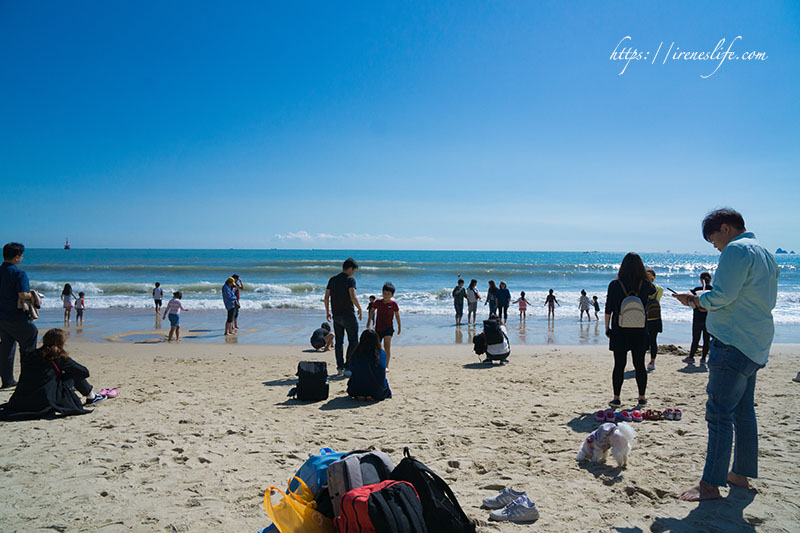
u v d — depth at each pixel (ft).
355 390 22.39
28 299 23.71
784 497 11.61
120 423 18.60
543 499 11.83
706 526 10.30
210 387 25.53
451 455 15.08
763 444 15.61
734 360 11.26
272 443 16.34
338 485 9.37
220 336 48.03
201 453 15.33
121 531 10.28
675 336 49.34
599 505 11.46
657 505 11.41
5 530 10.27
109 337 47.03
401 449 15.64
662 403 21.24
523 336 49.96
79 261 241.76
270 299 82.28
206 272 153.58
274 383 26.63
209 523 10.69
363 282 121.08
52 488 12.57
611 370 29.86
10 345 24.31
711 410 11.72
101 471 13.78
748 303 11.17
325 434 17.34
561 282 129.80
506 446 15.88
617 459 13.79
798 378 25.84
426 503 9.21
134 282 118.93
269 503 9.36
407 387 25.43
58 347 20.11
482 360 34.53
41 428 17.84
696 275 178.40
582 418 19.04
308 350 39.52
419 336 49.03
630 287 20.27
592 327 57.11
